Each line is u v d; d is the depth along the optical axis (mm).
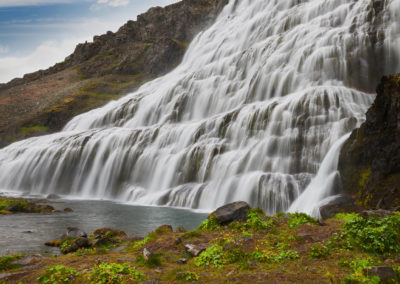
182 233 14273
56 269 9891
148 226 21594
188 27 92125
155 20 96688
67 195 41156
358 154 21719
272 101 34062
